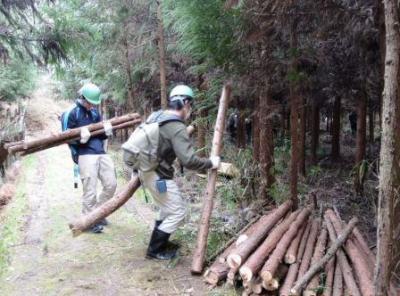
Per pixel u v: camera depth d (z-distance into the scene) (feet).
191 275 12.96
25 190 25.23
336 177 27.84
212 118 21.44
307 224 14.64
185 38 16.38
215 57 15.49
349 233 12.81
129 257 14.34
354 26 14.11
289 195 17.83
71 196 23.31
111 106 49.34
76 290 12.16
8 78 45.57
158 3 24.72
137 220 18.22
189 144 12.60
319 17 14.39
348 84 22.59
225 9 13.84
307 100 27.55
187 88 13.19
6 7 25.66
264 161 17.53
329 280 10.96
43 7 27.94
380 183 8.29
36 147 14.90
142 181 13.44
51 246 15.48
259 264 10.98
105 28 29.50
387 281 8.48
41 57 28.63
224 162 22.48
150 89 35.68
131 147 12.68
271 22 14.53
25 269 13.61
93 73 37.37
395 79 7.93
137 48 30.09
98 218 14.08
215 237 14.99
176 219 13.73
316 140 34.68
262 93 16.94
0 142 31.86
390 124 8.03
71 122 15.99
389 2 7.79
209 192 14.02
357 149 23.88
